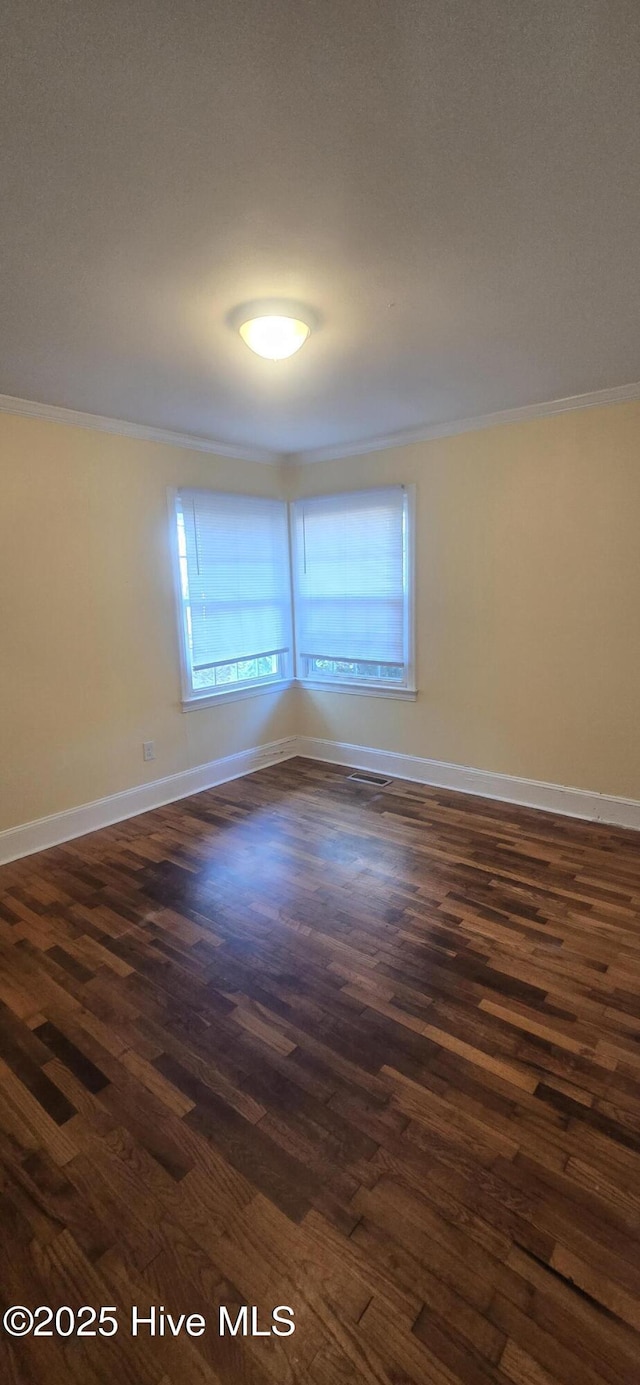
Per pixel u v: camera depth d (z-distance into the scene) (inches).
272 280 71.9
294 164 51.6
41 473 121.1
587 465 124.3
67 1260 49.4
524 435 131.3
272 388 112.0
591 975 82.8
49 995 81.2
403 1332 44.0
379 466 157.2
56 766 129.4
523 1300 45.7
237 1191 54.5
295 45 40.4
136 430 136.9
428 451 146.9
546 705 138.2
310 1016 76.3
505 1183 54.7
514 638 140.5
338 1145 58.8
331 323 84.6
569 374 108.4
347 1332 44.1
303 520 177.3
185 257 66.1
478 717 150.1
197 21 38.3
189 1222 52.0
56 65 41.3
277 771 178.1
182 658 153.7
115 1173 56.5
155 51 40.4
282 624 183.8
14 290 72.2
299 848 125.0
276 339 81.2
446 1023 74.5
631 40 40.4
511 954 87.7
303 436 151.9
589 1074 66.4
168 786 154.2
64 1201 54.0
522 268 70.6
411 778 166.7
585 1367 41.8
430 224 61.3
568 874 111.0
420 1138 59.3
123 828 137.5
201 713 161.5
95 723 136.0
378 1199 53.5
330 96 44.8
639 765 127.6
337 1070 67.9
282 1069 68.1
